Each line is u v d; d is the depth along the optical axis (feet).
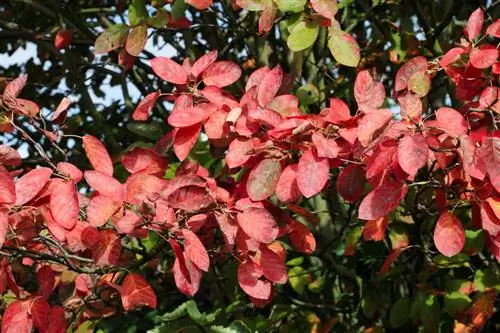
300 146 3.58
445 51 5.08
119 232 3.48
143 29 4.24
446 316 4.87
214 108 3.65
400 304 4.73
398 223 4.82
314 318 4.91
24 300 3.66
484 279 4.63
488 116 3.77
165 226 3.50
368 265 5.45
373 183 3.59
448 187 3.65
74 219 3.45
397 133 3.39
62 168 3.53
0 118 3.83
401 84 3.85
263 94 3.68
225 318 4.64
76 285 4.07
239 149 3.55
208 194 3.55
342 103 3.59
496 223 3.53
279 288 5.17
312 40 3.95
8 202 3.41
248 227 3.51
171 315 4.44
